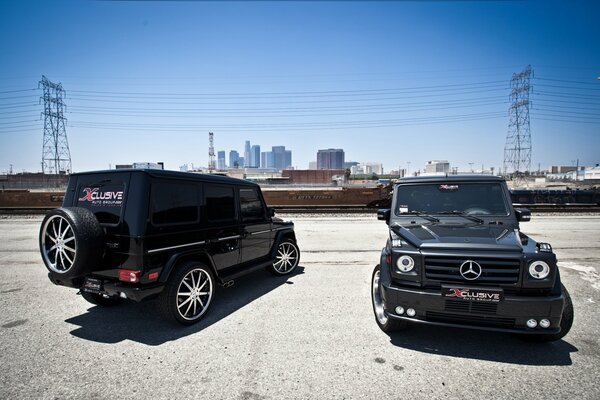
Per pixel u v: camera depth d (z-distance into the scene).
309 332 3.70
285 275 6.09
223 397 2.55
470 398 2.54
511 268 3.01
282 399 2.53
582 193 21.61
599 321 3.97
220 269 4.53
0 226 12.80
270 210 5.75
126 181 3.59
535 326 2.89
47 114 66.94
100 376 2.82
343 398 2.54
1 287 5.32
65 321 3.98
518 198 22.17
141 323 3.92
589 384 2.72
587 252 7.89
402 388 2.67
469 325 2.99
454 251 3.17
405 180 4.71
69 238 3.48
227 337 3.57
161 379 2.78
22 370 2.90
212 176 4.53
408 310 3.18
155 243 3.53
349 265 6.86
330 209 19.09
